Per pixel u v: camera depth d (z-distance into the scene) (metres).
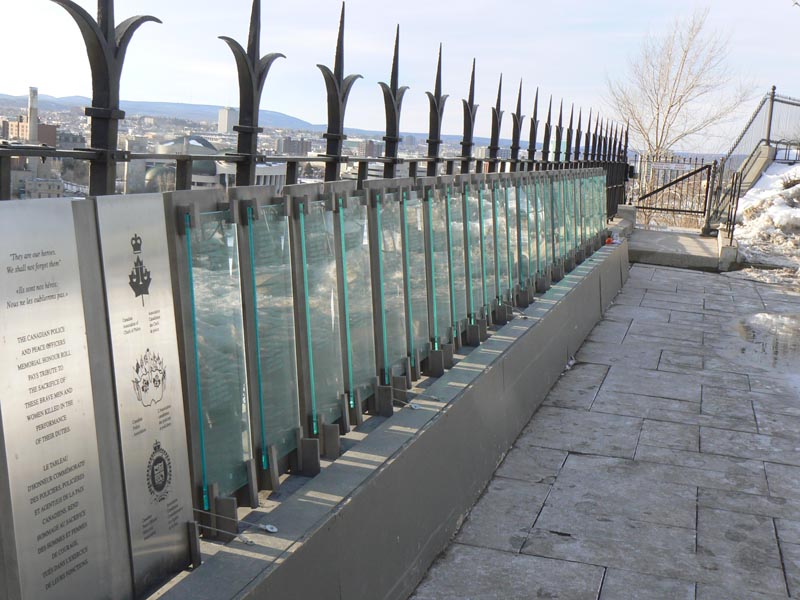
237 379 3.42
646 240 18.36
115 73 2.73
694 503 5.52
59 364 2.39
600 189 14.38
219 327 3.31
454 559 4.65
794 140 28.97
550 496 5.57
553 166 11.19
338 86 4.46
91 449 2.52
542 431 6.89
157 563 2.86
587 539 4.93
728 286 15.05
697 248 17.53
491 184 7.44
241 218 3.53
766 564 4.69
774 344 10.45
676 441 6.74
